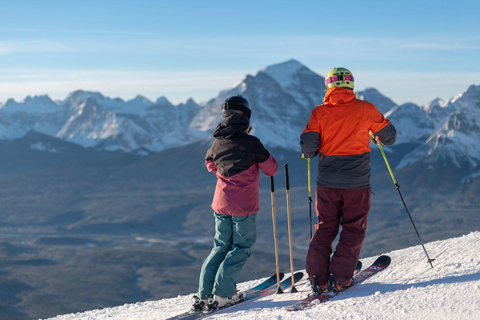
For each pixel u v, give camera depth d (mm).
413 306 4016
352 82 5207
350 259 5086
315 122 5176
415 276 5195
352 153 5090
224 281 5305
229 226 5449
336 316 4168
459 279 4523
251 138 5309
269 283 6484
